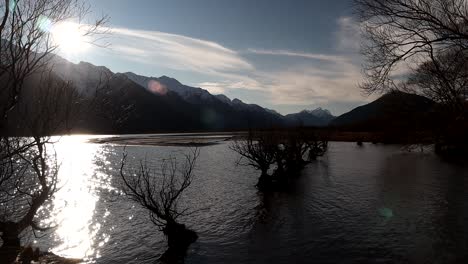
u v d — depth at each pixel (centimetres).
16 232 1597
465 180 3572
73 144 12325
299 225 2147
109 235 2155
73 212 2730
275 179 3500
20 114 1076
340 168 4828
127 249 1900
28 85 1062
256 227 2144
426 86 1711
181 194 3241
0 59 930
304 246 1772
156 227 2267
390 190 3153
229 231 2081
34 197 1652
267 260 1617
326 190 3256
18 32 937
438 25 1055
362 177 3984
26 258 1537
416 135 4506
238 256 1680
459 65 1128
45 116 1090
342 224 2130
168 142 11756
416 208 2456
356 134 12025
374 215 2306
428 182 3509
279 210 2548
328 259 1594
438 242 1747
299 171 4462
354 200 2792
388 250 1667
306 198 2931
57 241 2064
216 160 6234
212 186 3672
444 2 1080
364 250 1680
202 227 2180
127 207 2853
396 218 2217
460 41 1072
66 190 3656
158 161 6297
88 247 1953
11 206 2323
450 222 2078
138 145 10925
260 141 3578
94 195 3409
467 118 1291
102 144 12025
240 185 3719
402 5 1109
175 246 1819
